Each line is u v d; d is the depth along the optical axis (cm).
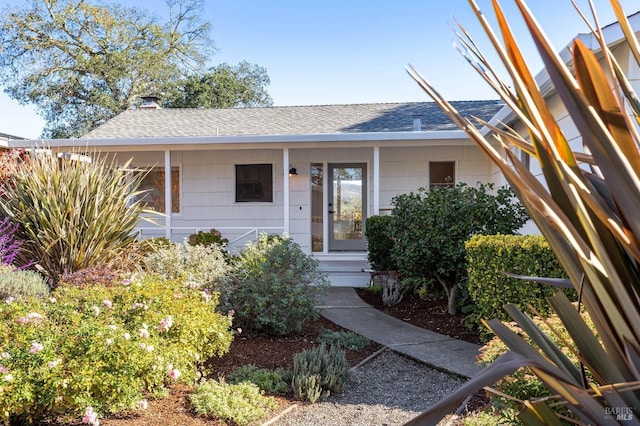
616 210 91
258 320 538
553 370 89
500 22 84
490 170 959
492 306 446
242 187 1053
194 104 2489
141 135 1009
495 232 570
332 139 869
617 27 356
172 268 573
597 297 82
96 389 279
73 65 2244
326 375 387
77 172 623
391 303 723
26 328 303
